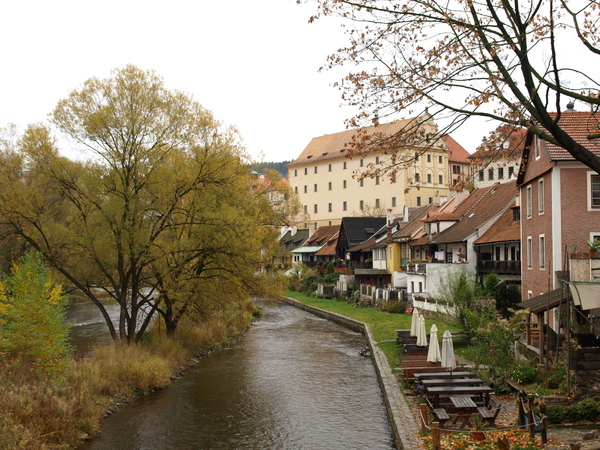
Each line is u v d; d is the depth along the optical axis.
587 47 9.90
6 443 11.72
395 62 10.85
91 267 23.53
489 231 38.25
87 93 21.83
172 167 22.83
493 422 13.25
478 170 12.20
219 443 14.88
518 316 18.44
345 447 14.26
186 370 24.05
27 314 16.31
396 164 11.52
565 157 21.83
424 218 49.97
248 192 29.42
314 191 105.12
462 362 21.44
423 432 12.98
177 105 23.05
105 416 17.12
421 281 42.97
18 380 14.80
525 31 9.47
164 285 23.55
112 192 21.78
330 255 76.12
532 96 9.52
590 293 14.35
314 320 43.91
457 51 10.57
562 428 12.79
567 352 14.20
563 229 21.94
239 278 25.45
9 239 25.77
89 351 24.00
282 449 14.32
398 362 23.12
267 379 22.38
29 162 21.33
